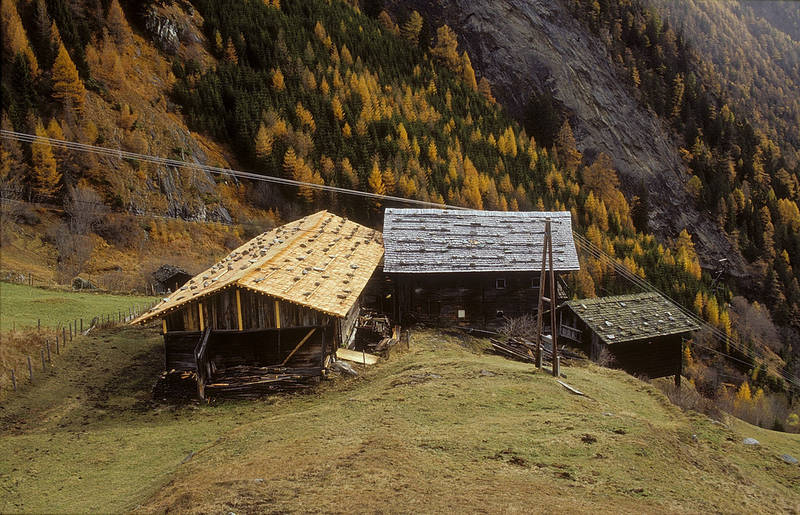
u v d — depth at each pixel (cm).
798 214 15712
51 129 7356
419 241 4231
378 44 15575
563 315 4175
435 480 1475
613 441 1861
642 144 16412
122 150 8244
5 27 8081
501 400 2291
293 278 2897
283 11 14938
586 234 10869
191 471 1656
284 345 2780
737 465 2003
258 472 1536
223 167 9694
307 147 10638
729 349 8575
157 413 2470
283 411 2423
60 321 3669
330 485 1426
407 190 10300
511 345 3744
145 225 7625
